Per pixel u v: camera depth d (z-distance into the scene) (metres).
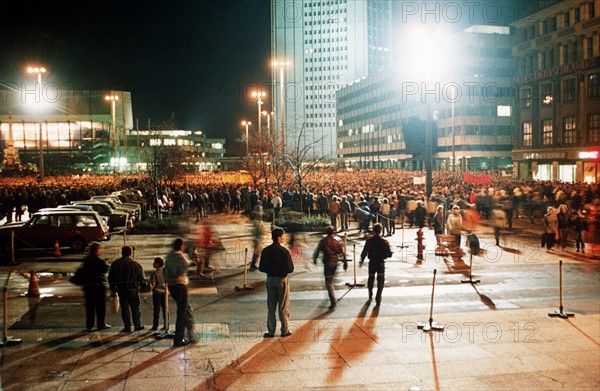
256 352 9.38
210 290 14.49
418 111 106.06
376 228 12.96
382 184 46.34
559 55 61.06
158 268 10.77
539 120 64.00
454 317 11.70
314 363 8.84
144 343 9.87
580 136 57.19
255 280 15.72
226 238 25.02
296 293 14.12
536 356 9.17
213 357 9.12
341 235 25.78
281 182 41.66
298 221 27.64
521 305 12.82
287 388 7.83
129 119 152.50
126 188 51.75
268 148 47.47
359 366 8.71
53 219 20.38
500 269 17.30
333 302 12.62
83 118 133.00
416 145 41.91
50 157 126.94
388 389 7.82
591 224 25.45
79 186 46.09
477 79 95.31
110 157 129.88
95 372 8.41
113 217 26.64
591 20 55.59
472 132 94.62
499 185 41.75
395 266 17.84
